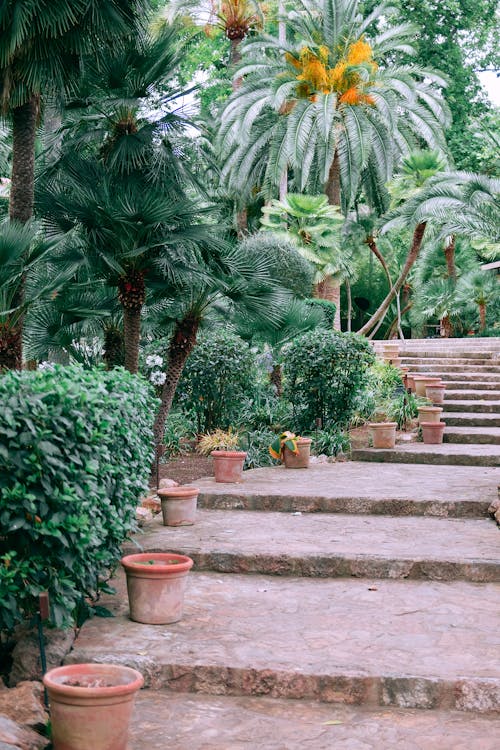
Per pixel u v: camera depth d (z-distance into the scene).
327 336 12.09
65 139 10.89
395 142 28.97
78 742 3.40
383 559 6.29
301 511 8.23
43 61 8.59
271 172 24.95
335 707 4.29
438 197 21.52
